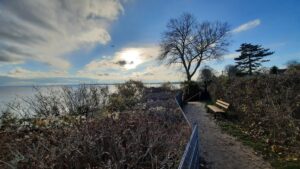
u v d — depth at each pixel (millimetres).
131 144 4461
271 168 5168
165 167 4145
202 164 5539
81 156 4176
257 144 6750
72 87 8633
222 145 6957
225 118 10922
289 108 6996
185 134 5430
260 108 8578
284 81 8281
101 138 4559
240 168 5270
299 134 6379
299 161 5281
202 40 36938
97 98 9047
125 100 11695
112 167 3957
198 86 22484
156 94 16203
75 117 7195
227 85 14055
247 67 49844
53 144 4801
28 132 6012
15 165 3852
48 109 7984
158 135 4809
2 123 6570
